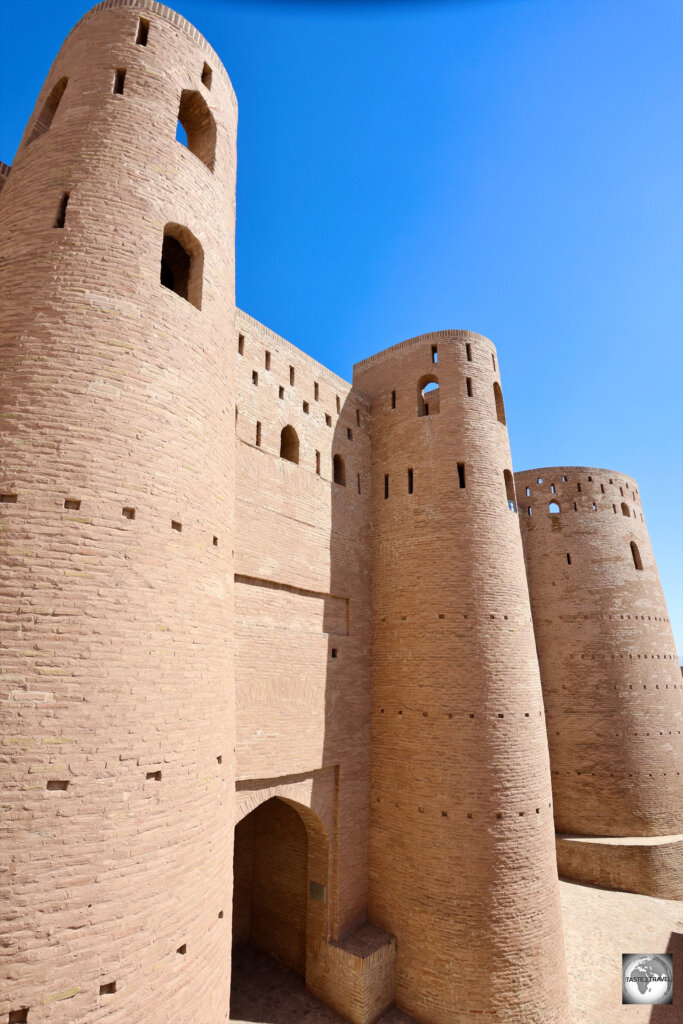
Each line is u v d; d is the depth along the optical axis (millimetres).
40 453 7477
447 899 15086
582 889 22531
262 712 14594
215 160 11664
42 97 11609
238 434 15617
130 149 9812
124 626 7418
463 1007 14312
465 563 17750
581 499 29266
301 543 17000
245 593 14938
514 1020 14125
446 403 19797
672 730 26094
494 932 14617
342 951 15094
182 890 7391
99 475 7742
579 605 27406
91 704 6871
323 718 16406
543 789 16656
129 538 7781
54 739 6516
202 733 8312
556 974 15094
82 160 9492
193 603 8570
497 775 15805
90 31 10961
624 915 20578
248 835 18922
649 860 22453
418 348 21172
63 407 7801
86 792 6590
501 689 16656
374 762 17734
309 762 15602
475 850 15180
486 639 17016
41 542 7102
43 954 5895
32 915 5926
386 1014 14977
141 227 9414
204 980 7566
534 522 29656
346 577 18516
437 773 16141
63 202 9266
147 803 7141
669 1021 15875
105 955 6312
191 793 7855
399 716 17438
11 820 6078
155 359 8867
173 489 8609
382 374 21969
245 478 15516
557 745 25891
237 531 14898
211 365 10117
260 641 14992
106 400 8125
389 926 16062
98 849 6523
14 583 6816
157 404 8695
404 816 16484
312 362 19406
